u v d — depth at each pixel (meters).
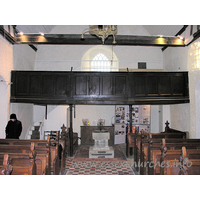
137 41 9.68
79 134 14.22
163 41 9.85
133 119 13.70
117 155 10.09
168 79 10.16
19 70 10.17
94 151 9.56
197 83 9.39
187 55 10.30
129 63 14.26
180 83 10.19
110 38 9.60
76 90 10.00
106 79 10.11
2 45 8.83
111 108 14.46
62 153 6.82
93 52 14.77
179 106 11.46
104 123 13.93
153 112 14.66
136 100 9.99
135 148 7.91
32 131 12.46
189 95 10.12
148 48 14.37
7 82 9.35
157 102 10.05
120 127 13.55
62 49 14.12
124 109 13.70
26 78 9.87
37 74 9.93
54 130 13.35
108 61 14.69
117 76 10.12
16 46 10.46
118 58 14.29
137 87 10.11
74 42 9.52
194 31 9.31
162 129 13.33
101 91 10.04
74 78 10.04
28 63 12.58
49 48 14.09
